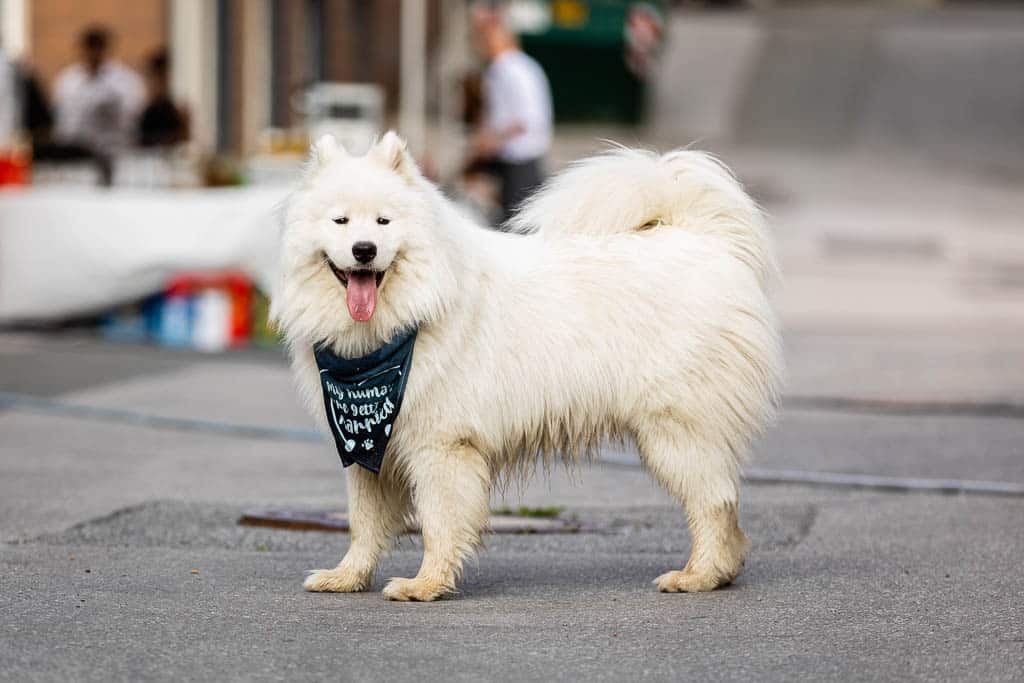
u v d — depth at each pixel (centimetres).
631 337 722
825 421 1260
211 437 1180
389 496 732
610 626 657
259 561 795
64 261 1652
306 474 1042
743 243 757
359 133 2556
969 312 2094
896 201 3697
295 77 3158
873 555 812
